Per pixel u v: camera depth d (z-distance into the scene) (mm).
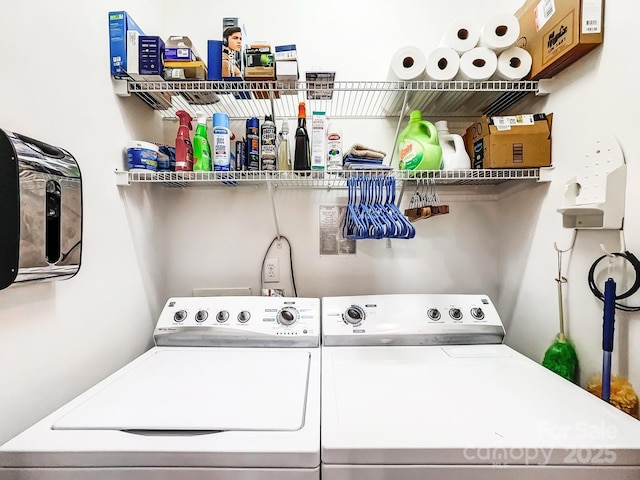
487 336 1268
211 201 1601
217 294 1582
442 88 1234
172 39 1203
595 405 793
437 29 1575
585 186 994
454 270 1611
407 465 645
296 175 1314
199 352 1188
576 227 1046
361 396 834
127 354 1240
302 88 1229
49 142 862
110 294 1133
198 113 1299
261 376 975
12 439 671
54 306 877
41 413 829
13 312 753
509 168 1230
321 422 721
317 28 1570
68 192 875
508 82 1221
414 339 1250
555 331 1193
